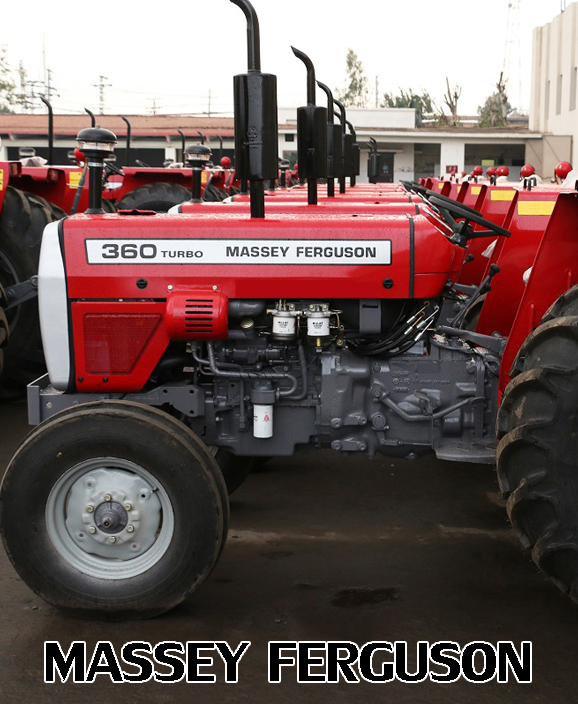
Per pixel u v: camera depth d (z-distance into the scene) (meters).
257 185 3.04
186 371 3.28
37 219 5.84
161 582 2.89
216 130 29.59
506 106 53.50
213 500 2.85
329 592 3.22
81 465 2.89
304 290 3.01
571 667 2.71
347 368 3.15
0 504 2.91
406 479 4.58
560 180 6.41
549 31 34.69
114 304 3.03
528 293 3.20
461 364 3.16
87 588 2.92
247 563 3.48
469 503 4.21
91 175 3.21
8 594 3.19
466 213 3.36
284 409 3.21
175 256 3.01
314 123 3.68
